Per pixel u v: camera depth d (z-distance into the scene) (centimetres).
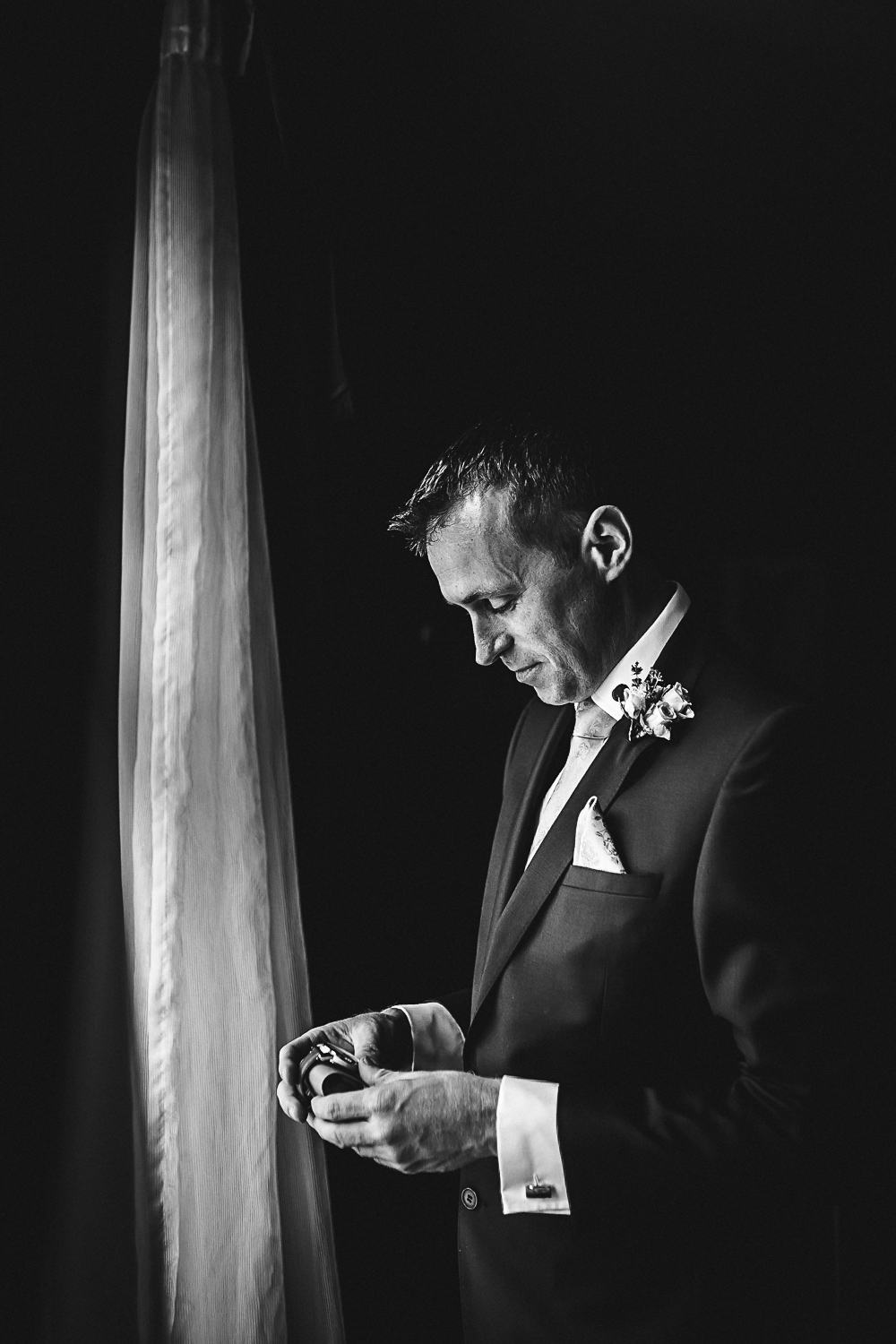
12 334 109
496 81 215
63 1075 110
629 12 211
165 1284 115
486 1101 112
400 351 208
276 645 137
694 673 126
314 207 153
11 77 111
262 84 148
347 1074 120
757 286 264
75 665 114
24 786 108
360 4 175
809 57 226
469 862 228
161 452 122
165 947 118
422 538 130
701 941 114
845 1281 216
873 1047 111
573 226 242
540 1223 123
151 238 123
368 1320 183
